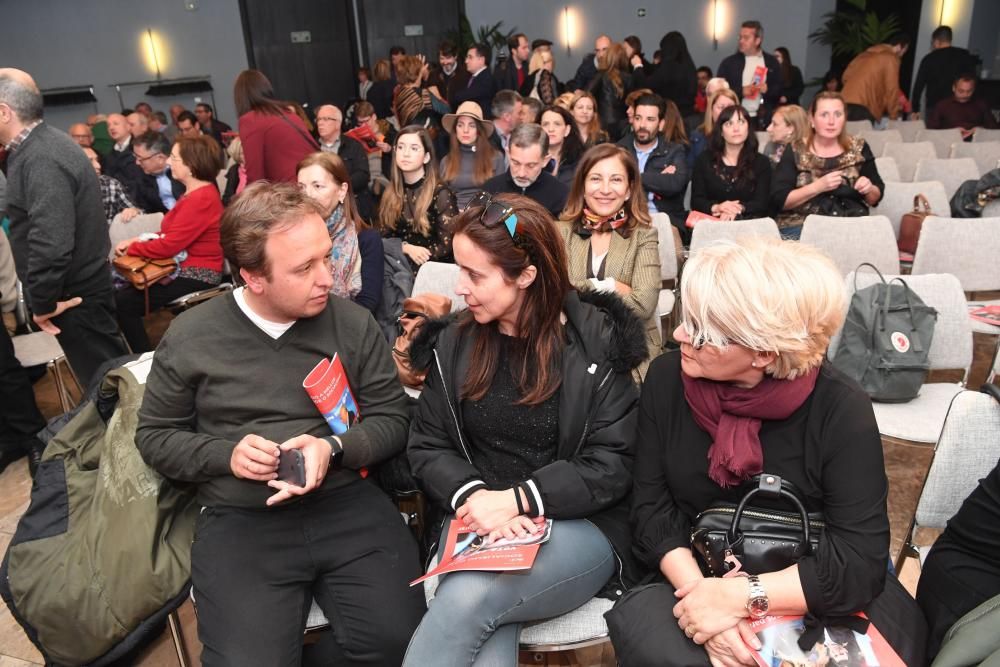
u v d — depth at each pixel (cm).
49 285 265
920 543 220
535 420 148
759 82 659
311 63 1171
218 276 379
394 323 245
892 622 121
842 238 307
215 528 151
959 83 669
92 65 1076
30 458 241
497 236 135
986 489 120
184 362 150
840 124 357
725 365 117
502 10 1180
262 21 1125
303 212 140
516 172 316
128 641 157
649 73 820
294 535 149
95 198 278
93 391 179
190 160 361
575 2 1159
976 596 120
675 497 137
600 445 144
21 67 1056
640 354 142
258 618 137
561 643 135
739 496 126
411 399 175
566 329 149
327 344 157
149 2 1075
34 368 346
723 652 116
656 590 131
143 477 159
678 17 1145
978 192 354
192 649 188
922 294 225
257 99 357
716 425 125
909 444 202
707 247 121
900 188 379
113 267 356
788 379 118
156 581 153
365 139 511
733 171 388
